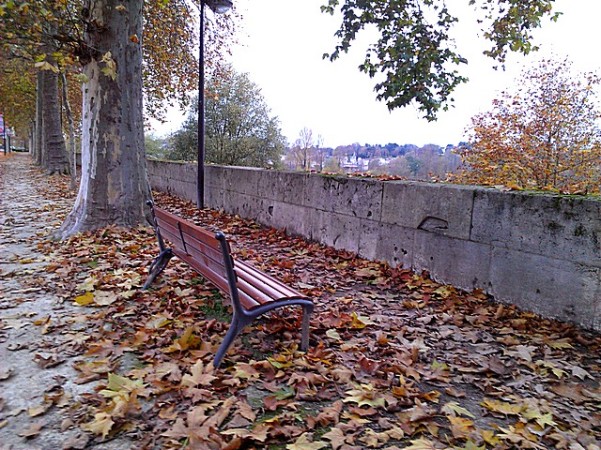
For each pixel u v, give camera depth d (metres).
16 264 5.16
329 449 2.02
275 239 6.63
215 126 21.94
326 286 4.45
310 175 6.30
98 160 6.76
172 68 15.90
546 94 11.27
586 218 3.22
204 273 3.35
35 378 2.62
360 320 3.48
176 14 13.79
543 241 3.51
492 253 3.94
